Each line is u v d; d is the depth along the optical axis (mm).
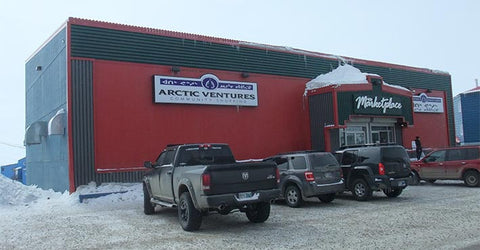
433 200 13055
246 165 9266
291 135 21344
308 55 22891
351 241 7730
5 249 8031
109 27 16391
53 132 15812
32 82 22172
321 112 21359
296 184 12609
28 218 11656
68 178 15328
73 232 9461
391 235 8133
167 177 10406
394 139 24188
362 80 21656
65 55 15922
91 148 15492
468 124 35188
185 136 17828
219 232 9023
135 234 9055
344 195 15336
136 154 16438
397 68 27516
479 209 10938
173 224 10234
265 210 9875
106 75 16094
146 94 16969
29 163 22781
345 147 14945
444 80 30781
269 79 20984
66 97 15547
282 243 7758
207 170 8766
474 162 16672
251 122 20031
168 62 17688
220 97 18969
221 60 19312
